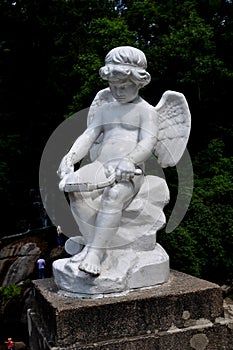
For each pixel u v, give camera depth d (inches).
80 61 293.0
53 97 403.9
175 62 286.8
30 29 410.0
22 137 384.5
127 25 302.7
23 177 386.0
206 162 282.5
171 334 92.0
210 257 228.4
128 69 104.0
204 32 283.6
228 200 250.8
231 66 331.3
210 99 319.9
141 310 91.9
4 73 412.5
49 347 88.5
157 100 295.0
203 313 96.1
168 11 322.0
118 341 89.0
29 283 257.8
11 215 382.9
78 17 402.0
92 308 89.1
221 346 95.5
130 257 101.5
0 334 236.2
